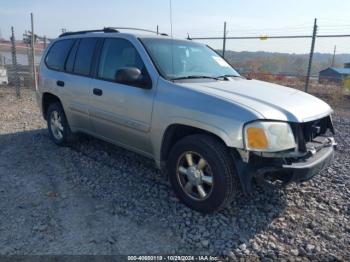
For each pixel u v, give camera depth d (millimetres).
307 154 3324
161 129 3727
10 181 4312
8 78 16156
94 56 4730
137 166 4836
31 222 3350
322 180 4496
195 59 4469
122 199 3852
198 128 3457
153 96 3789
